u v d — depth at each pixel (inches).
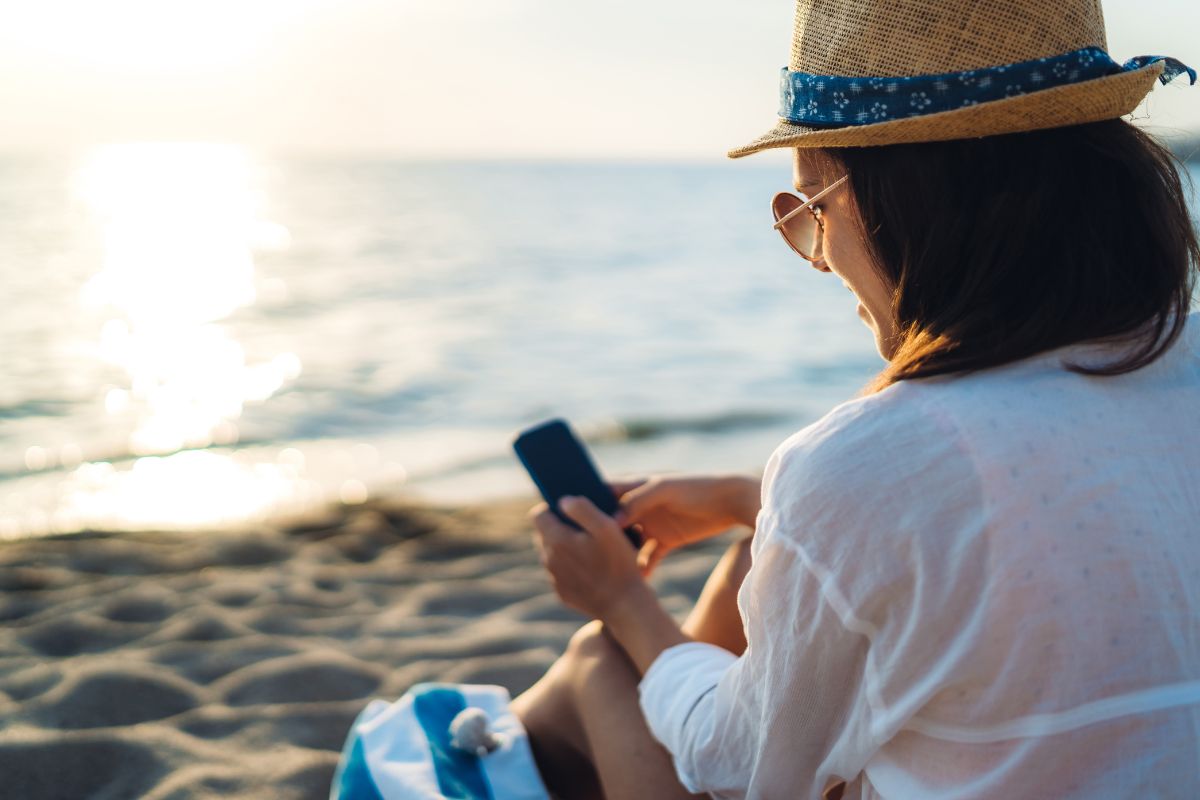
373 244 1311.5
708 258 1131.9
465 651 120.4
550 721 64.4
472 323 589.0
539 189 3858.3
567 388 392.8
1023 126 38.3
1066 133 39.0
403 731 64.2
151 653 118.1
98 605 135.5
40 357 438.3
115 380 389.1
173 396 361.4
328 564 158.2
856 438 38.4
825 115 41.9
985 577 36.2
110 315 589.6
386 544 171.2
